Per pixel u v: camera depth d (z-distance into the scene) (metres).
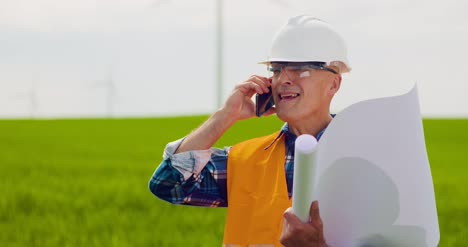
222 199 3.70
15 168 21.55
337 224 2.73
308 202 2.58
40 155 25.70
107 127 38.75
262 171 3.41
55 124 40.66
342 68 3.31
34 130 37.00
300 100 3.27
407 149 2.68
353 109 2.67
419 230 2.68
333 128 2.68
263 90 3.51
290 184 3.37
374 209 2.69
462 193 16.14
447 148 29.05
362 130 2.67
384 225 2.69
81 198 15.12
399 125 2.67
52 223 12.60
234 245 3.38
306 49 3.23
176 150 3.64
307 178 2.47
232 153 3.55
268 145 3.48
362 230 2.72
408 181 2.67
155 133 35.69
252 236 3.32
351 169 2.69
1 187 15.98
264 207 3.33
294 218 2.65
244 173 3.45
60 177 19.30
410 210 2.67
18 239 11.65
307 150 2.37
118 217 12.90
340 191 2.71
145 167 21.59
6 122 41.69
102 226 12.36
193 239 11.13
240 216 3.39
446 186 17.42
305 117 3.33
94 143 30.95
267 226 3.30
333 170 2.69
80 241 11.30
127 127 38.59
